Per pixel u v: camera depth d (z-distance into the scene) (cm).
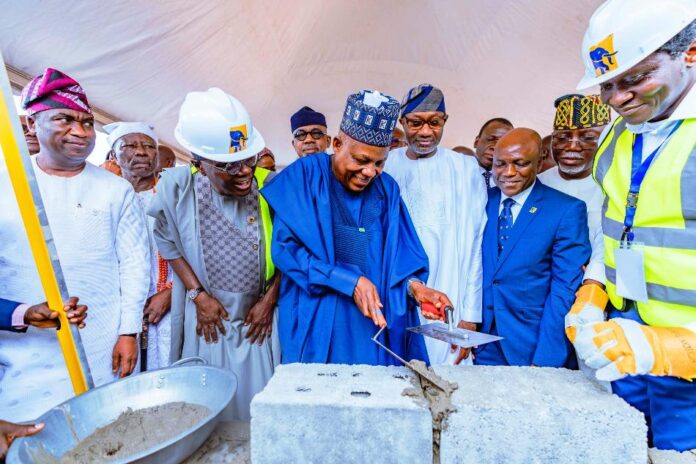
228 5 278
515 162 133
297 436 65
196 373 94
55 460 73
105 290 127
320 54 398
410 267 115
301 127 262
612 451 60
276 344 139
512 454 62
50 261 98
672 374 64
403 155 177
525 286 139
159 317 168
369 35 384
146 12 238
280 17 328
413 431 62
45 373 115
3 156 99
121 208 133
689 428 80
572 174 161
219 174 116
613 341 67
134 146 200
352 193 121
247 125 114
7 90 90
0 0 181
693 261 72
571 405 61
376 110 99
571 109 147
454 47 395
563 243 133
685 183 72
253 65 364
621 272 82
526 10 330
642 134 82
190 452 72
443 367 77
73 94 112
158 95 318
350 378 74
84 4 208
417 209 165
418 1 348
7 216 110
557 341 129
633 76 69
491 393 66
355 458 64
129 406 88
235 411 133
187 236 129
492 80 419
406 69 428
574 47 343
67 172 121
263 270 134
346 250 119
